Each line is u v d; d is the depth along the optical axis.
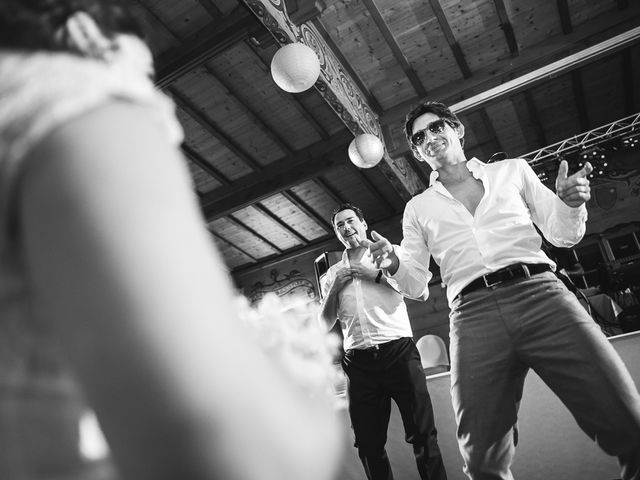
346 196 8.82
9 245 0.27
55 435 0.28
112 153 0.25
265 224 9.35
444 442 2.62
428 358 5.71
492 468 1.51
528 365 1.55
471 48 6.61
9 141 0.26
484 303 1.59
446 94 6.94
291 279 9.90
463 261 1.71
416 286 1.94
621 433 1.34
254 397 0.23
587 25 6.32
